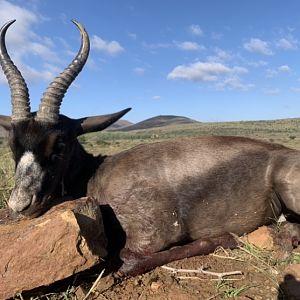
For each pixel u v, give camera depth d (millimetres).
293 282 745
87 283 750
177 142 930
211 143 924
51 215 705
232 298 696
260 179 902
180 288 736
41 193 796
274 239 883
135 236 852
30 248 672
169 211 860
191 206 875
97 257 717
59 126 846
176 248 852
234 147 917
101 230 778
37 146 803
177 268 813
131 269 799
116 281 767
